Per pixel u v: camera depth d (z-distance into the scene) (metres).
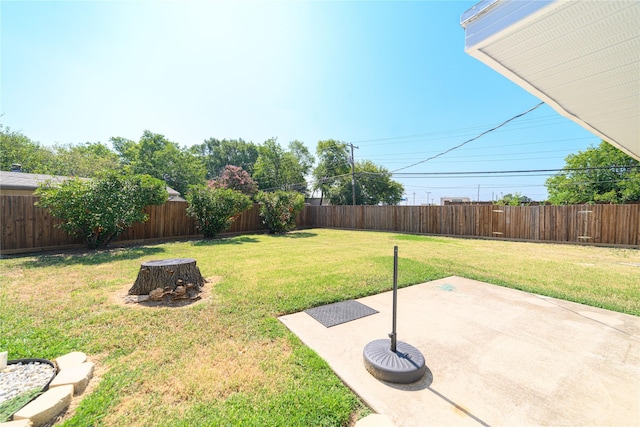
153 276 3.73
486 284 4.54
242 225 12.99
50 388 1.80
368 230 14.77
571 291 4.13
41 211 7.37
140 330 2.80
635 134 3.44
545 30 1.50
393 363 2.09
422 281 4.68
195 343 2.56
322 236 11.86
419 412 1.71
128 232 9.09
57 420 1.63
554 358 2.33
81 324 2.91
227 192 10.88
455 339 2.67
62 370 2.01
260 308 3.40
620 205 8.60
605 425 1.60
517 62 1.87
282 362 2.27
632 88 2.23
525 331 2.84
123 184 7.89
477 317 3.20
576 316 3.21
